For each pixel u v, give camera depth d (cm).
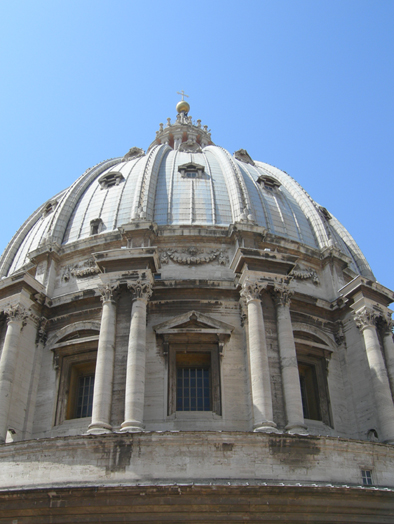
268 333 3172
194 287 3534
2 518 2330
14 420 3206
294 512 2358
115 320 3148
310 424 3328
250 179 4928
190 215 4256
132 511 2277
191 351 3341
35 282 3600
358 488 2439
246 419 3098
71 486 2336
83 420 3194
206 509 2284
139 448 2480
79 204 4725
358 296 3644
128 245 3831
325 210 5431
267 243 4056
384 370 3356
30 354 3484
